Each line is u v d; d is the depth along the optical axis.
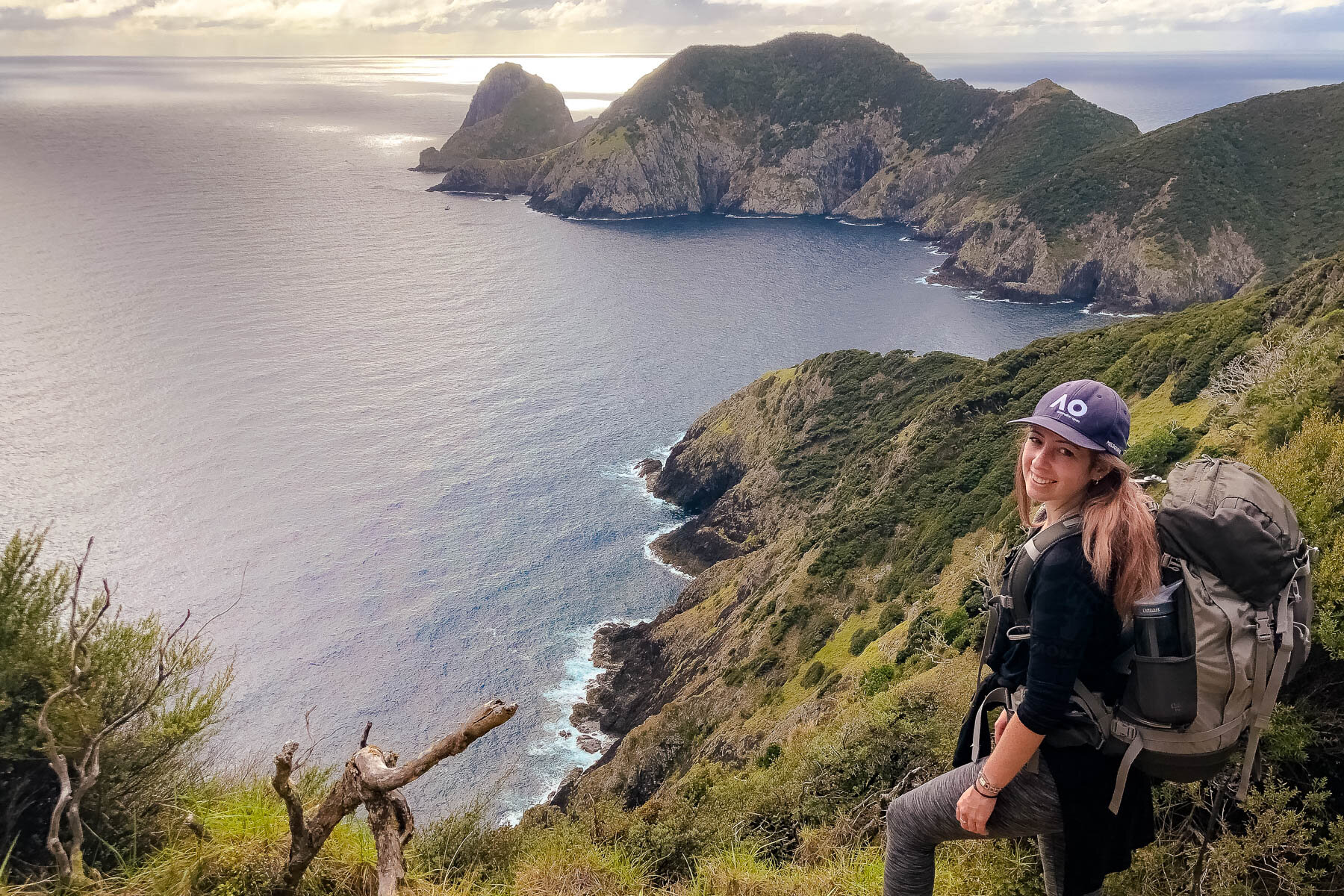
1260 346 19.50
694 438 116.38
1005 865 4.78
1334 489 5.82
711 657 65.69
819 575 61.06
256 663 79.44
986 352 172.50
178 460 120.88
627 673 76.75
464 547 100.94
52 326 181.12
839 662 47.81
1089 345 67.50
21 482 112.31
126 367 158.38
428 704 74.94
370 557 98.12
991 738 3.79
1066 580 2.99
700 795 15.62
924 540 55.56
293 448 126.44
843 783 10.87
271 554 97.75
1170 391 44.75
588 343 181.50
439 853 6.64
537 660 81.00
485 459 125.06
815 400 107.31
